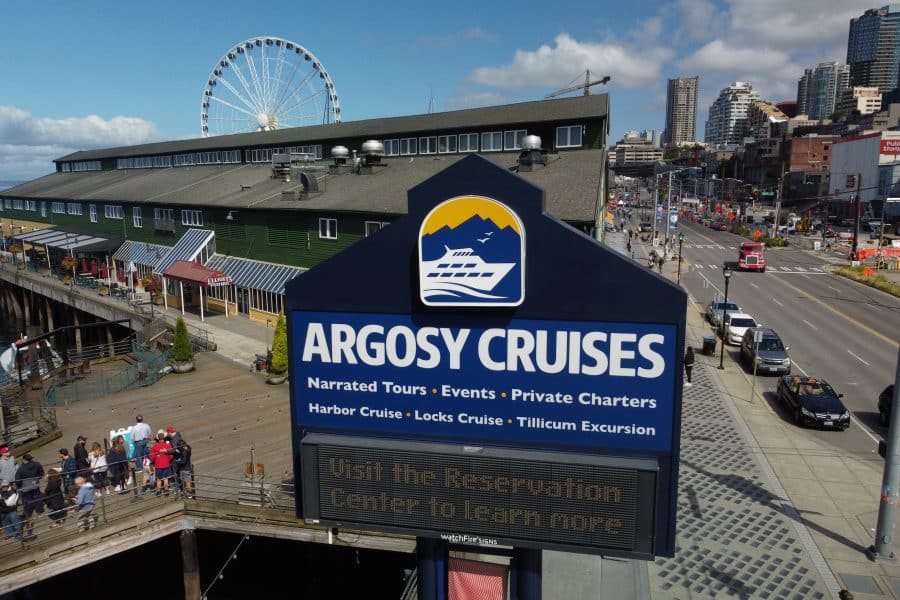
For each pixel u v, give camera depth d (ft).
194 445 69.46
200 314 144.97
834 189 428.15
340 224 126.52
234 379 95.25
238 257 152.97
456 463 27.50
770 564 50.14
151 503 54.54
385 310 28.96
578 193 99.91
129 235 197.67
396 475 28.22
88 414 80.94
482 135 144.56
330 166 163.12
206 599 57.77
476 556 47.98
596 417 26.94
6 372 105.81
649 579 48.55
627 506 25.88
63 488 54.70
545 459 26.53
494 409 28.17
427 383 28.81
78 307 164.66
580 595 46.19
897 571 48.98
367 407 29.68
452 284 27.45
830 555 51.24
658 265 216.33
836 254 261.03
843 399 89.76
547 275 26.89
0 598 59.26
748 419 82.33
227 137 223.71
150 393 88.89
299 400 30.45
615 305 26.25
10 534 49.26
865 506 59.21
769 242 290.97
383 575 61.16
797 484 63.82
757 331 90.12
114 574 62.54
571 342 26.89
